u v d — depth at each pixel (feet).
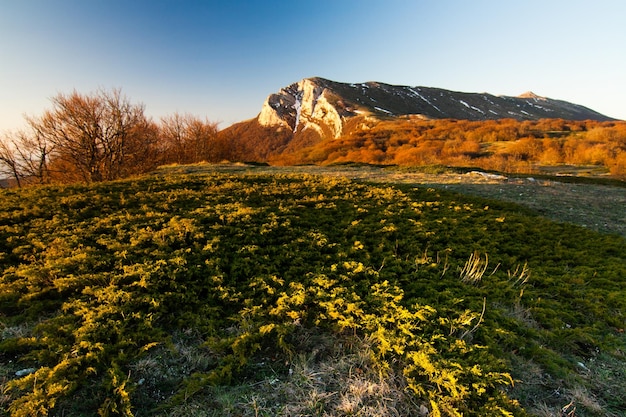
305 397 12.98
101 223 27.94
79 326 16.03
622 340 17.58
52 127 97.50
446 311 18.01
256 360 15.17
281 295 19.16
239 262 22.31
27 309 17.31
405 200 40.45
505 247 28.45
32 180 103.91
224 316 18.04
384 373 13.92
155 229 27.14
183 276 20.31
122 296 17.67
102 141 105.29
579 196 52.85
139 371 13.78
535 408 13.01
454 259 25.36
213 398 12.84
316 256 24.16
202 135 162.30
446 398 12.71
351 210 35.37
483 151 195.62
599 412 12.89
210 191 39.81
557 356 15.71
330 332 16.98
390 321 16.76
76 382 12.60
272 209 33.63
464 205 39.45
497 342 16.53
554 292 22.03
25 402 11.65
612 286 22.68
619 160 125.80
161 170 92.02
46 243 24.39
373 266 23.32
